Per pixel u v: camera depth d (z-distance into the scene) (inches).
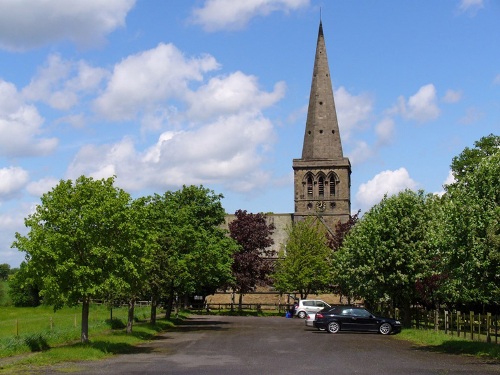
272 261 3636.8
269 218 4485.7
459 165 2065.7
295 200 4124.0
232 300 3449.8
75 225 1021.8
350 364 872.3
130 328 1387.8
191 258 1806.1
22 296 3663.9
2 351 977.5
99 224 1034.7
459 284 1136.8
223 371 783.1
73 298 1013.2
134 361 912.3
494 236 973.2
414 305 1935.3
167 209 1914.4
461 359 951.6
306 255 3193.9
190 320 2401.6
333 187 4121.6
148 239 1123.3
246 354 1026.1
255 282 3174.2
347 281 2112.5
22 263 1030.4
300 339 1385.3
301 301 2709.2
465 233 1065.5
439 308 1742.1
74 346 1029.8
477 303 1690.5
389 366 847.7
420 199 1732.3
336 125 4207.7
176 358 958.4
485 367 836.0
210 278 1983.3
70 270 1007.0
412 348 1160.2
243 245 3193.9
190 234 1839.3
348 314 1630.2
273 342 1293.1
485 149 2084.2
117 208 1045.8
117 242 1050.1
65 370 791.1
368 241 1736.0
